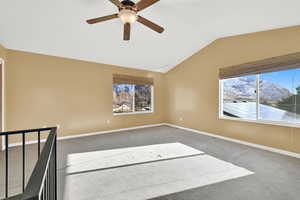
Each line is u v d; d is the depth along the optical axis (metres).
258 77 3.34
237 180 2.03
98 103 4.61
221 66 3.96
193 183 1.97
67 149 3.21
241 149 3.20
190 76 4.94
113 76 4.91
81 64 4.32
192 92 4.88
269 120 3.15
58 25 2.69
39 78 3.73
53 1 2.14
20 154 2.92
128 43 3.63
